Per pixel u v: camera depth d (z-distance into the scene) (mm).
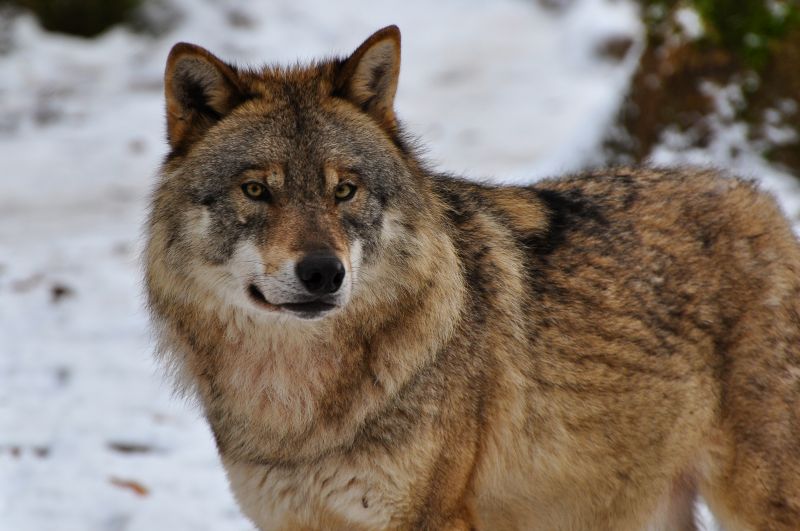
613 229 9844
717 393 9836
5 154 28016
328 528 9055
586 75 36438
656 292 9688
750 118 18969
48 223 23109
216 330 8867
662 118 19266
